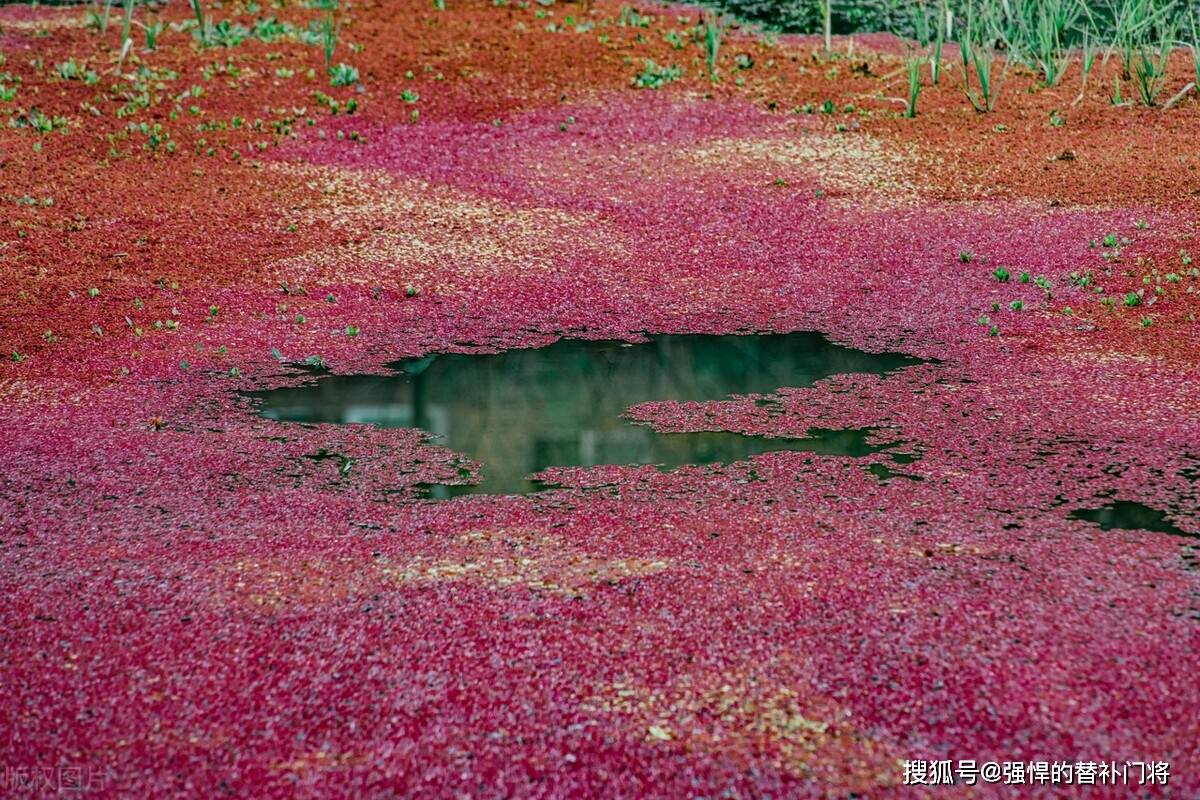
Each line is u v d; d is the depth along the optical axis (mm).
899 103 10773
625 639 3672
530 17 13000
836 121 10414
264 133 9930
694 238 8305
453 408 5836
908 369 6223
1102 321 6734
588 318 7105
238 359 6457
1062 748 3115
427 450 5324
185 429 5562
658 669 3508
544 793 3000
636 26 12828
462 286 7574
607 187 9164
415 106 10703
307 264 7828
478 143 9984
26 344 6555
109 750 3182
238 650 3645
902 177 9234
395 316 7117
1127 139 9688
